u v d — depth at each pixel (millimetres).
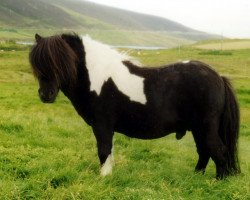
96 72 6996
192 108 6996
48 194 6121
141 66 7191
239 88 32719
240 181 6902
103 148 7102
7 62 49500
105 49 7207
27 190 6133
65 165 7438
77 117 19047
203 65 7109
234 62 57812
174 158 10062
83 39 7148
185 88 6930
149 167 8344
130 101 6953
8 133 9969
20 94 25734
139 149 10305
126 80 6988
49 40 6727
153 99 6926
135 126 7137
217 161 7160
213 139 7039
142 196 6219
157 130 7133
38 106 21656
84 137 11109
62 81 6883
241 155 12133
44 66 6641
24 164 7266
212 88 6914
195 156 10508
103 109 7008
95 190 6277
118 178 7055
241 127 20203
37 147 8758
